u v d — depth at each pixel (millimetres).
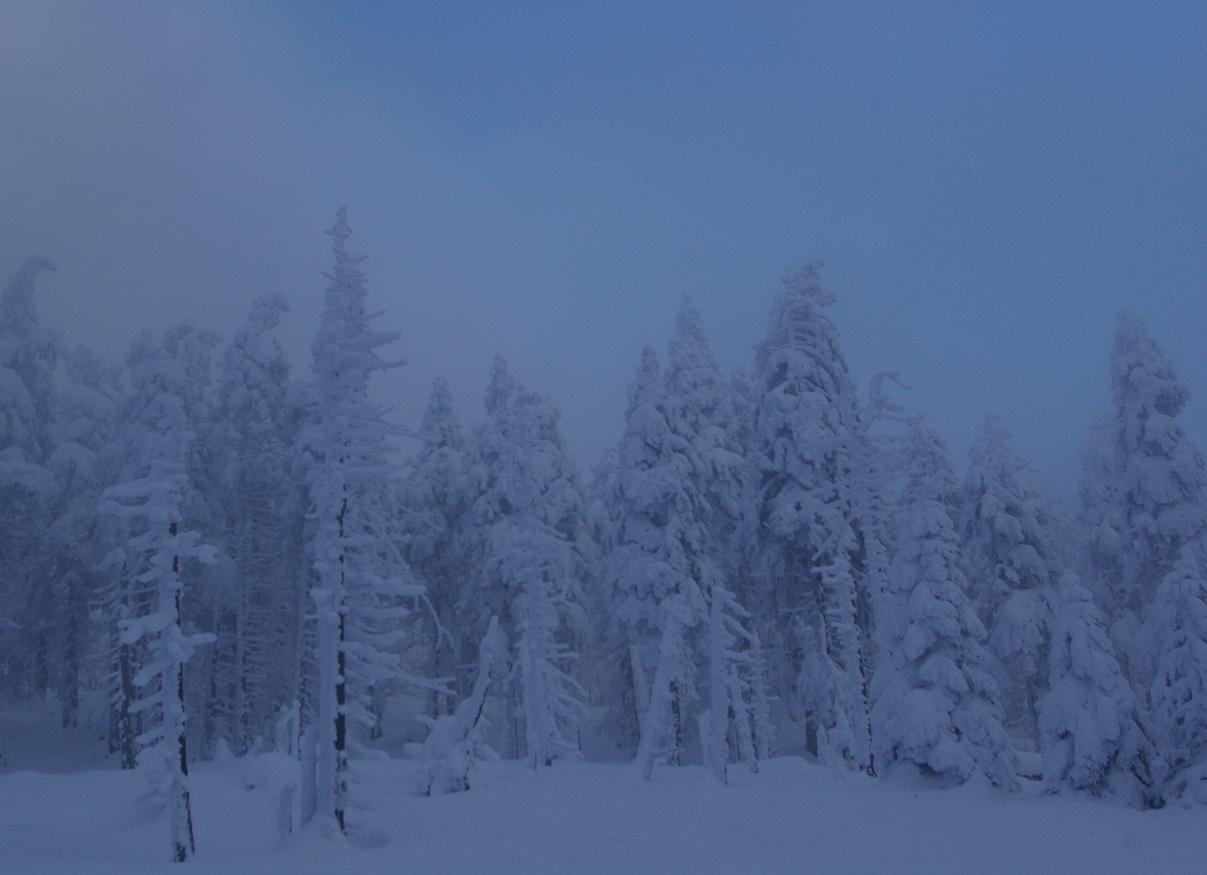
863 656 30328
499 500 36812
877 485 24703
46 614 36781
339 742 13062
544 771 21781
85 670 39844
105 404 38281
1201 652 16266
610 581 32594
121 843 13500
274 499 35781
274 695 35594
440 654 38500
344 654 13680
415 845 12555
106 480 33406
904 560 20109
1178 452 28891
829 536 28953
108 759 32375
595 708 48562
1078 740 16859
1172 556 28656
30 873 10133
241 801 17438
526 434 28094
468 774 18047
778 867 11609
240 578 33344
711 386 36438
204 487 34219
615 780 19234
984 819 14672
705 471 33062
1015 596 31531
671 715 29906
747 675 29406
